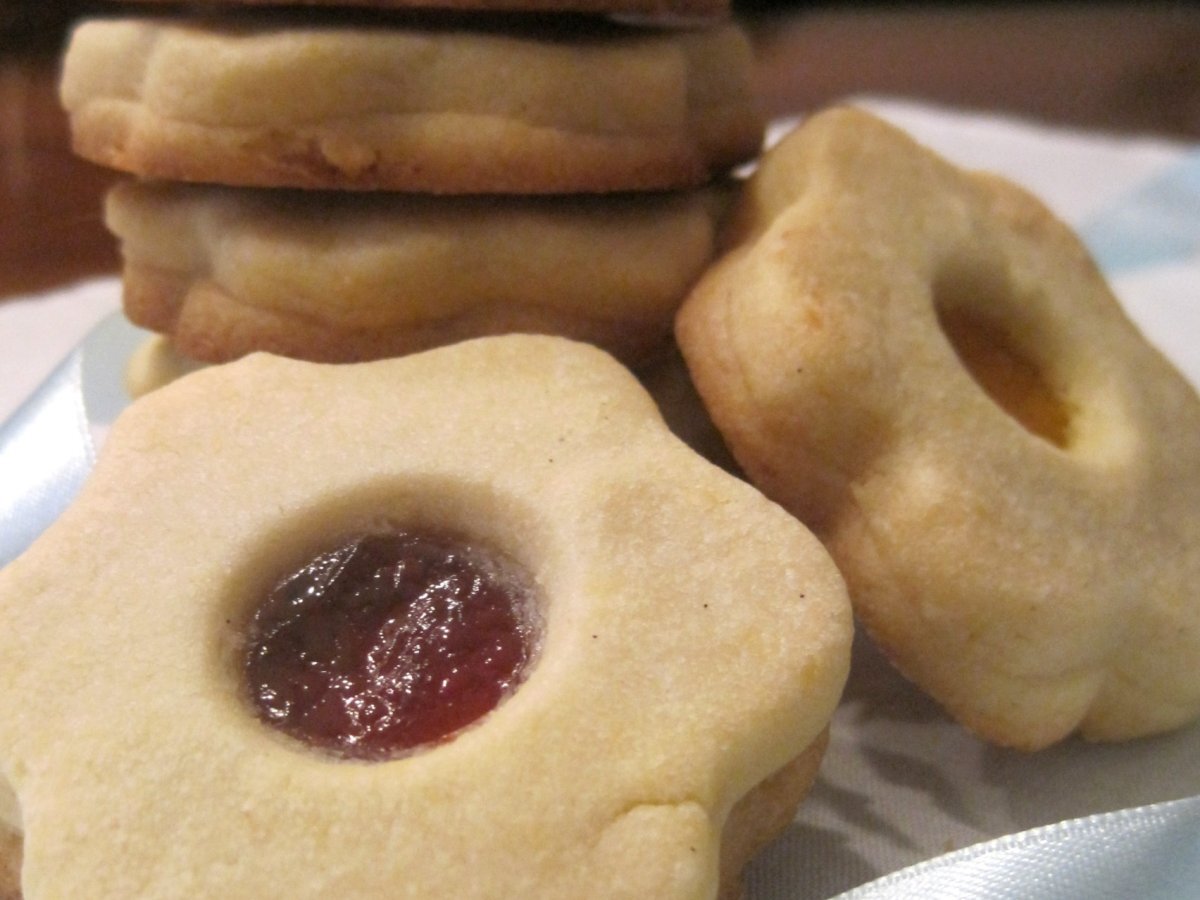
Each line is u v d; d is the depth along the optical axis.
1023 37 0.35
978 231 0.12
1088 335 0.12
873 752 0.10
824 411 0.10
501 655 0.08
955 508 0.10
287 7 0.11
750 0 0.37
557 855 0.07
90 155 0.11
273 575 0.09
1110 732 0.10
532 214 0.11
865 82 0.30
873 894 0.08
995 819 0.10
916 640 0.10
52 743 0.07
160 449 0.09
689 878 0.07
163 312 0.12
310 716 0.08
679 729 0.07
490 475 0.09
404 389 0.09
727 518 0.09
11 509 0.11
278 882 0.07
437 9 0.11
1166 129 0.27
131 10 0.15
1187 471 0.11
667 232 0.11
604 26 0.12
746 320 0.10
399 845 0.07
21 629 0.08
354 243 0.11
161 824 0.07
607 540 0.08
